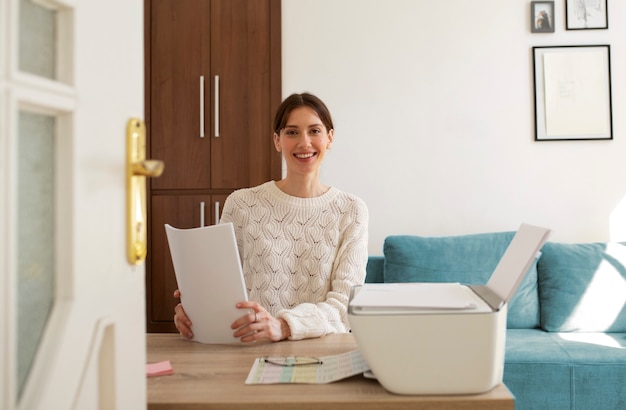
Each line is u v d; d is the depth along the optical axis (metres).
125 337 0.87
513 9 3.45
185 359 1.35
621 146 3.43
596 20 3.42
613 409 2.41
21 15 0.67
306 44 3.48
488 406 1.05
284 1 3.47
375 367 1.08
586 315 2.87
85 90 0.77
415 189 3.48
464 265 2.95
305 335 1.55
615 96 3.43
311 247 1.98
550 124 3.44
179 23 3.43
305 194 2.03
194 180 3.43
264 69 3.43
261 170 3.41
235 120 3.42
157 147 3.44
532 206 3.46
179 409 1.05
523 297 2.97
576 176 3.44
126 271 0.88
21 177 0.68
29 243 0.70
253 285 1.99
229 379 1.19
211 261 1.45
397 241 3.01
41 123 0.72
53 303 0.74
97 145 0.80
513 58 3.46
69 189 0.74
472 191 3.47
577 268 2.93
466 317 1.05
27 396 0.66
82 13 0.76
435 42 3.47
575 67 3.43
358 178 3.48
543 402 2.43
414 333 1.06
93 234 0.79
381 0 3.48
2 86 0.61
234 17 3.43
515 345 2.60
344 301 1.84
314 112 2.01
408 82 3.48
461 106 3.47
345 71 3.48
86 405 0.77
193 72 3.43
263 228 2.00
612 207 3.43
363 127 3.48
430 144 3.47
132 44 0.91
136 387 0.90
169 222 3.44
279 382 1.16
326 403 1.05
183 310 1.58
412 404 1.05
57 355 0.70
